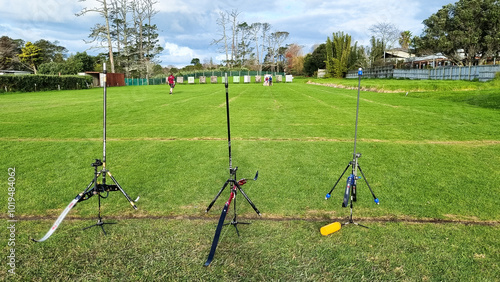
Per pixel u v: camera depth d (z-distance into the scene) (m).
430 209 4.93
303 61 74.75
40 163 7.17
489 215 4.72
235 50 74.88
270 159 7.48
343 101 17.81
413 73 35.69
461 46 33.69
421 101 16.80
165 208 5.05
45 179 6.25
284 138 9.48
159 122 12.02
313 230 4.36
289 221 4.61
